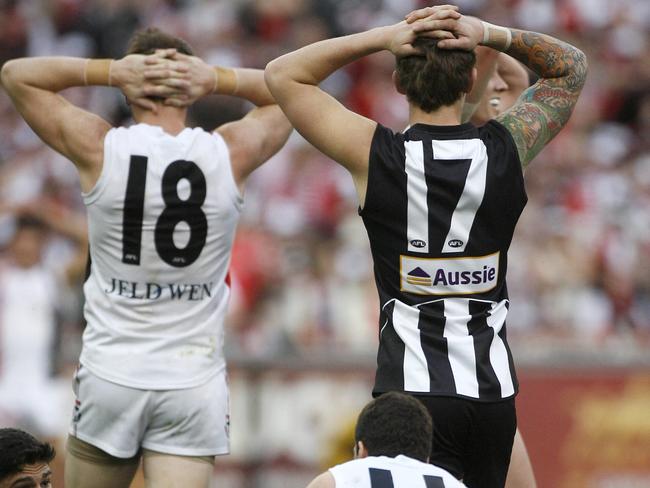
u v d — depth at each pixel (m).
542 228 33.78
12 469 11.50
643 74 42.69
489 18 44.12
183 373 12.47
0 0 44.91
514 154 11.27
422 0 44.22
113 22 44.31
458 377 10.95
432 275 11.09
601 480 26.30
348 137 11.19
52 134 12.49
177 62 12.69
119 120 41.03
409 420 10.62
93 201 12.44
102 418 12.47
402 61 11.38
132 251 12.42
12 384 25.81
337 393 26.02
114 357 12.41
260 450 25.88
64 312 26.78
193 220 12.48
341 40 11.40
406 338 11.08
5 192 36.47
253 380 26.05
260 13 43.59
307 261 30.94
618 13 44.56
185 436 12.55
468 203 11.05
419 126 11.30
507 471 11.65
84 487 12.78
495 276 11.27
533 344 28.45
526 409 26.48
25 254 26.16
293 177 34.94
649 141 40.50
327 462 25.83
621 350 27.14
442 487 10.45
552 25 44.09
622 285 32.47
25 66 12.48
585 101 41.12
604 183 36.50
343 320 29.42
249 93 13.03
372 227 11.25
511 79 13.86
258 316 29.52
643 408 26.44
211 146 12.66
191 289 12.59
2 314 25.86
